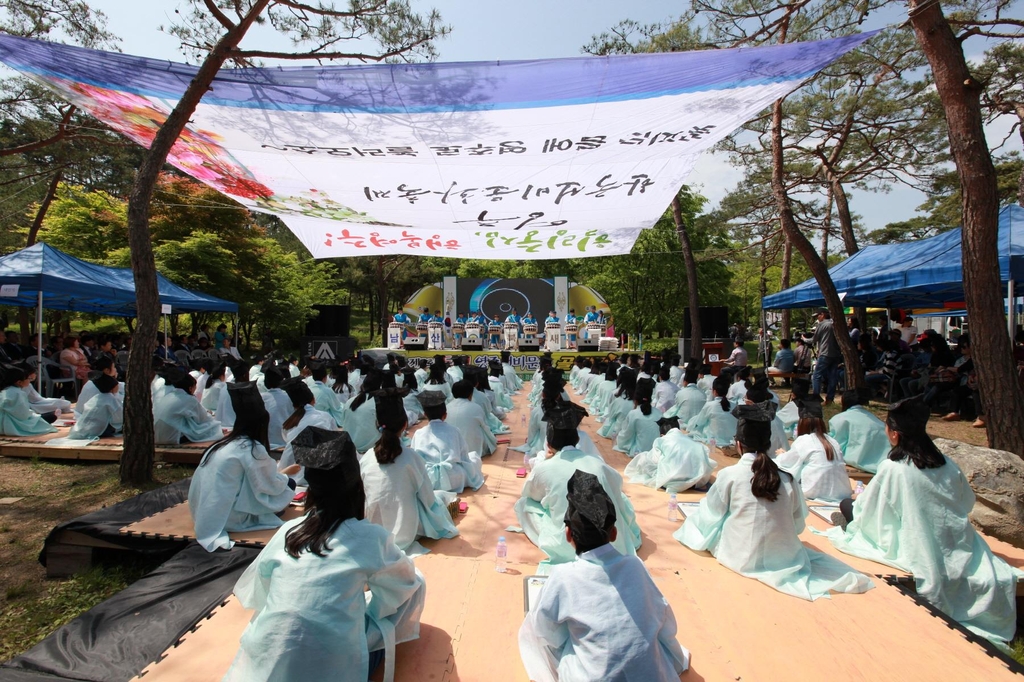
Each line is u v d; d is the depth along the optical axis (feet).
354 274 107.65
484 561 12.08
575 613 7.19
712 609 10.32
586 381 39.81
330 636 7.04
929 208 72.54
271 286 73.46
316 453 7.63
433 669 8.56
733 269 132.46
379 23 23.06
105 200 61.31
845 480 16.26
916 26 19.40
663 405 28.14
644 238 90.84
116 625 9.75
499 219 24.70
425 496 12.89
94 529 12.85
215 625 9.48
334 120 18.13
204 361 33.45
